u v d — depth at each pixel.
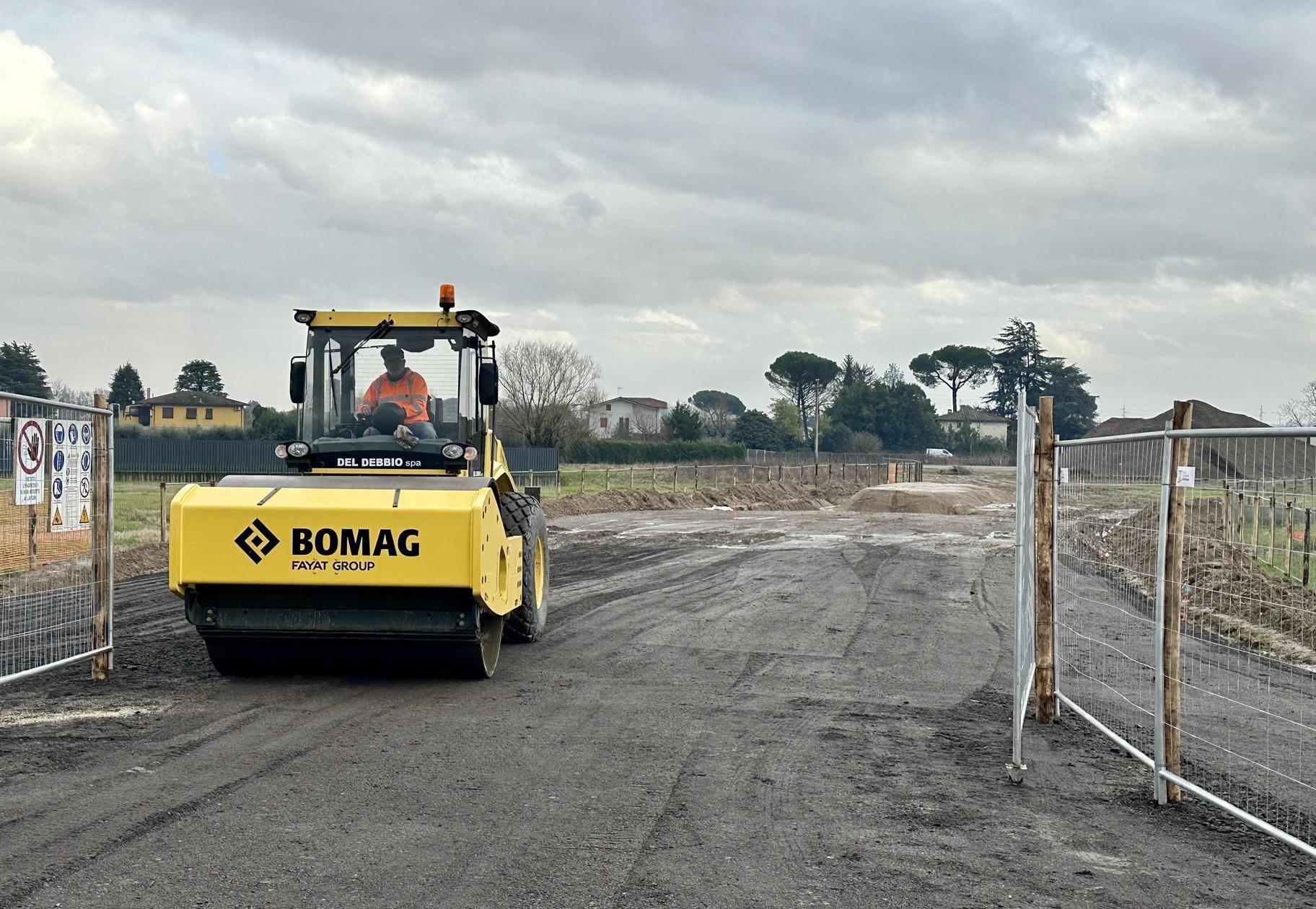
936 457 103.56
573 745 7.81
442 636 9.19
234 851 5.59
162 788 6.61
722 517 36.66
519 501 11.99
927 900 5.15
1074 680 9.02
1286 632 6.88
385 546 8.85
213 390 109.38
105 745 7.55
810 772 7.28
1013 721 7.91
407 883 5.21
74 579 9.60
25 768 6.98
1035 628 9.84
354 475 10.37
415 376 10.74
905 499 44.78
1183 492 6.72
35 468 8.98
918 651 12.19
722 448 84.31
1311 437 5.75
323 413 10.71
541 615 12.46
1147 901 5.21
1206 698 8.70
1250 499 6.93
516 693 9.52
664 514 38.78
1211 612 7.95
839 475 70.75
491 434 11.62
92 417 9.81
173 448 52.69
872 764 7.52
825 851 5.78
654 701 9.32
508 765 7.27
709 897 5.12
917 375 139.38
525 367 63.56
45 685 9.47
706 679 10.35
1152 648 7.32
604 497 41.00
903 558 23.03
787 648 12.16
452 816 6.21
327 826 5.99
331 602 9.14
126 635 12.00
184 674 10.02
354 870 5.36
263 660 9.77
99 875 5.22
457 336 10.77
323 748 7.57
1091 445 8.44
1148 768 7.53
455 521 8.86
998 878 5.45
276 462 52.72
